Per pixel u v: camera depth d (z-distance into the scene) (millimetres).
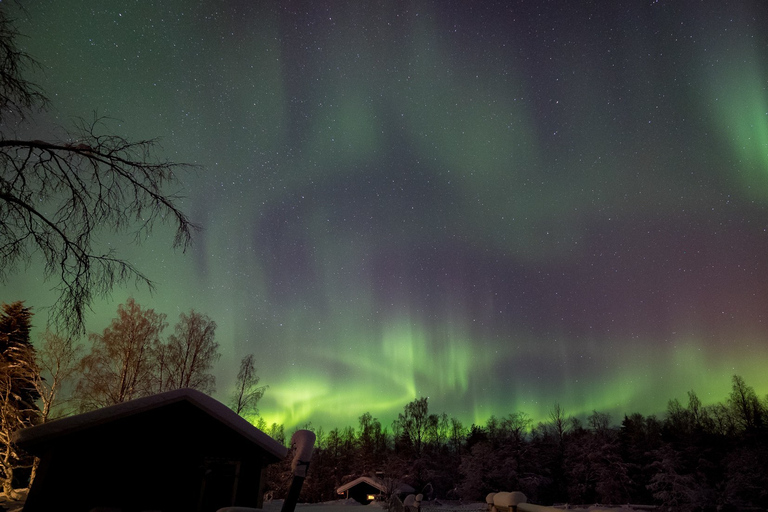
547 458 52406
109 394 24406
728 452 41406
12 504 18141
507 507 9953
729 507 32375
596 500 46188
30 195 6102
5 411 19797
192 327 29812
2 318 21109
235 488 10992
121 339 26281
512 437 53344
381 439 75000
